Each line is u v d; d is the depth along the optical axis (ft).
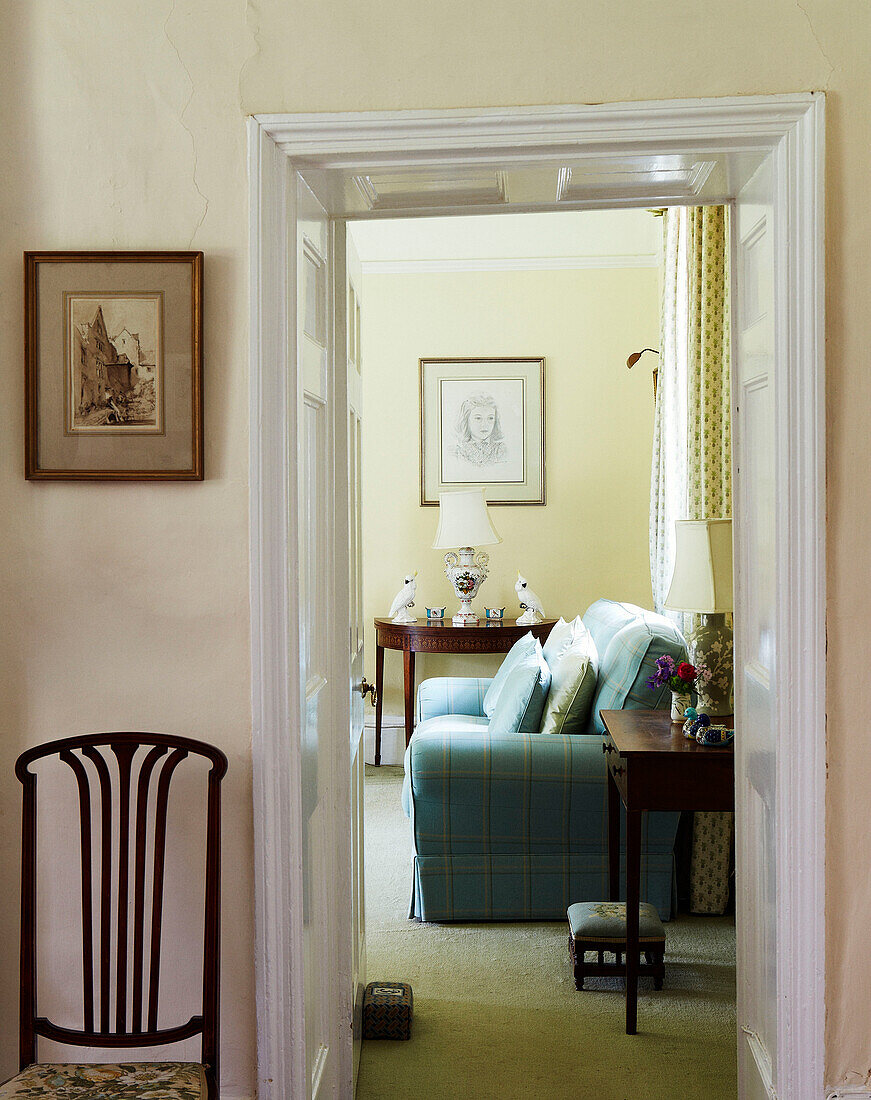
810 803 6.10
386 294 18.65
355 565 8.74
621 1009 9.40
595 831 11.26
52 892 6.38
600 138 6.10
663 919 11.43
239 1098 6.32
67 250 6.23
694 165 6.55
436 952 10.72
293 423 6.22
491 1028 9.06
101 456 6.23
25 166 6.24
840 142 6.02
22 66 6.23
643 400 18.45
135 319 6.20
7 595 6.35
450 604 18.85
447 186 6.87
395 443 18.75
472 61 6.10
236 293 6.21
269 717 6.21
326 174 6.50
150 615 6.31
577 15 6.07
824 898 6.12
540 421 18.56
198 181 6.21
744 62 6.03
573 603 18.63
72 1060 6.41
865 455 6.10
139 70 6.21
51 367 6.22
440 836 11.38
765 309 6.47
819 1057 6.14
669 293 13.32
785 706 6.13
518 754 11.18
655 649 11.07
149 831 6.36
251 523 6.16
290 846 6.28
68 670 6.36
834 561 6.12
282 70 6.16
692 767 9.00
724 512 11.51
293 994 6.30
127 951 6.15
